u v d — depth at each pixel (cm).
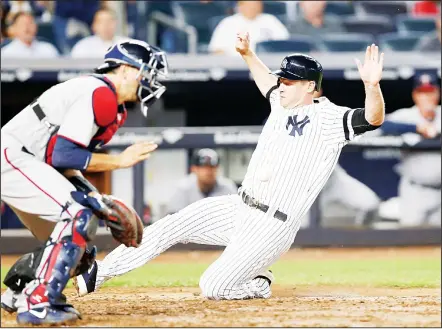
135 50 1530
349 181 3397
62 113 1479
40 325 1476
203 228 1789
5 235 3109
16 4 3472
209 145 3158
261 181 1728
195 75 3225
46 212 1499
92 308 1716
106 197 1525
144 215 3166
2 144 1491
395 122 3269
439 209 3434
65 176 1580
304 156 1714
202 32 3916
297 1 4038
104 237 3064
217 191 3269
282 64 1739
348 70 3281
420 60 3322
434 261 2916
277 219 1733
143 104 1558
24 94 3272
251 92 3475
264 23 3653
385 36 3919
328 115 1708
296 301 1825
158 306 1745
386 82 3466
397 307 1739
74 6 3631
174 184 3288
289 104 1742
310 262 2906
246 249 1744
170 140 3144
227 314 1623
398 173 3512
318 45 3712
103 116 1475
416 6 4378
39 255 1517
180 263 2898
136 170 3144
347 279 2392
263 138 1775
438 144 3297
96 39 3422
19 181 1486
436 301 1842
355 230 3328
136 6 3594
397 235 3356
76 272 1600
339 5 4303
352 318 1584
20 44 3397
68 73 3181
